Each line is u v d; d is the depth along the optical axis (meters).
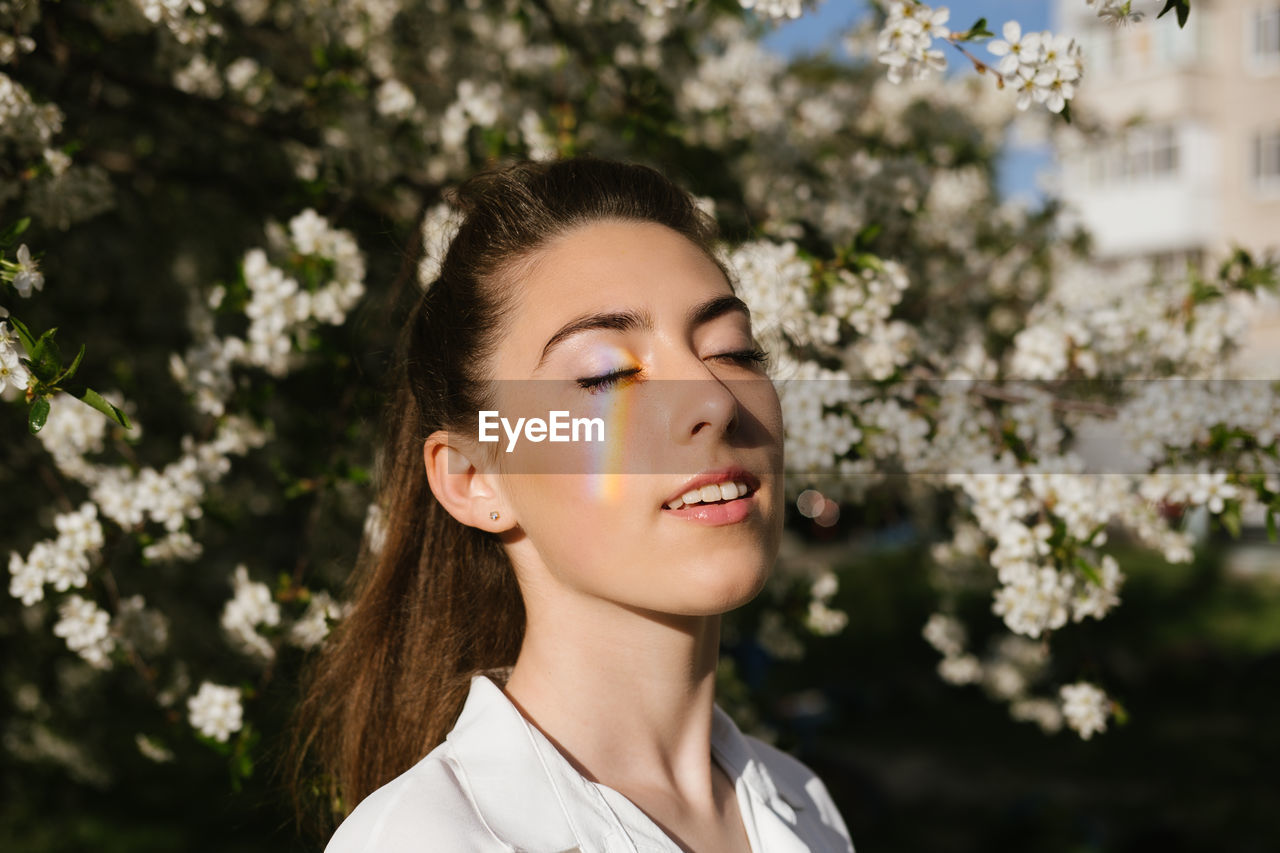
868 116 4.25
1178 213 17.88
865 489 2.74
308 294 2.22
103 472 2.16
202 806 5.50
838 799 6.80
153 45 2.69
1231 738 8.60
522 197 1.18
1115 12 1.50
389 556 1.39
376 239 2.81
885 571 12.69
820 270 2.21
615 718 1.09
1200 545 14.92
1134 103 18.14
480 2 3.28
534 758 1.02
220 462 2.19
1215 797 7.25
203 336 2.25
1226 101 17.70
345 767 1.38
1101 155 4.77
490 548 1.34
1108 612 2.04
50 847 4.91
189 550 2.13
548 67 3.44
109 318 3.58
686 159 3.09
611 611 1.07
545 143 2.73
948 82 4.36
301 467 2.58
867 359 2.26
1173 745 8.51
